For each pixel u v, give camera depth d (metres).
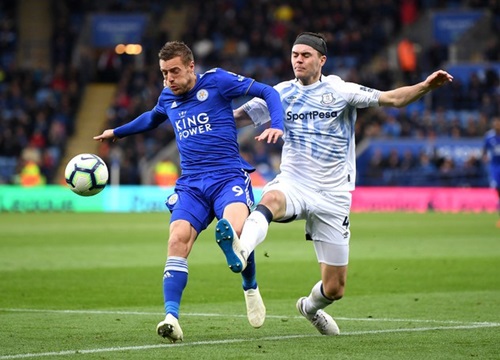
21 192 120.56
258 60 146.75
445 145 126.62
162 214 112.69
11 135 133.88
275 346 26.59
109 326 31.11
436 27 150.25
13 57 155.38
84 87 149.12
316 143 28.62
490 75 137.50
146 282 45.72
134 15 155.50
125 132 30.39
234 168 28.16
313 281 46.62
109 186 123.25
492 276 48.53
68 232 79.88
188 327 31.03
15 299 39.22
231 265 25.28
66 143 139.12
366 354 25.20
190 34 151.75
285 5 155.12
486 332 29.50
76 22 160.00
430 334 29.09
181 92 28.11
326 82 28.78
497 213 115.12
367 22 152.50
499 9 153.50
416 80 138.38
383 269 52.00
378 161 126.06
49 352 25.36
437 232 81.06
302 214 28.50
